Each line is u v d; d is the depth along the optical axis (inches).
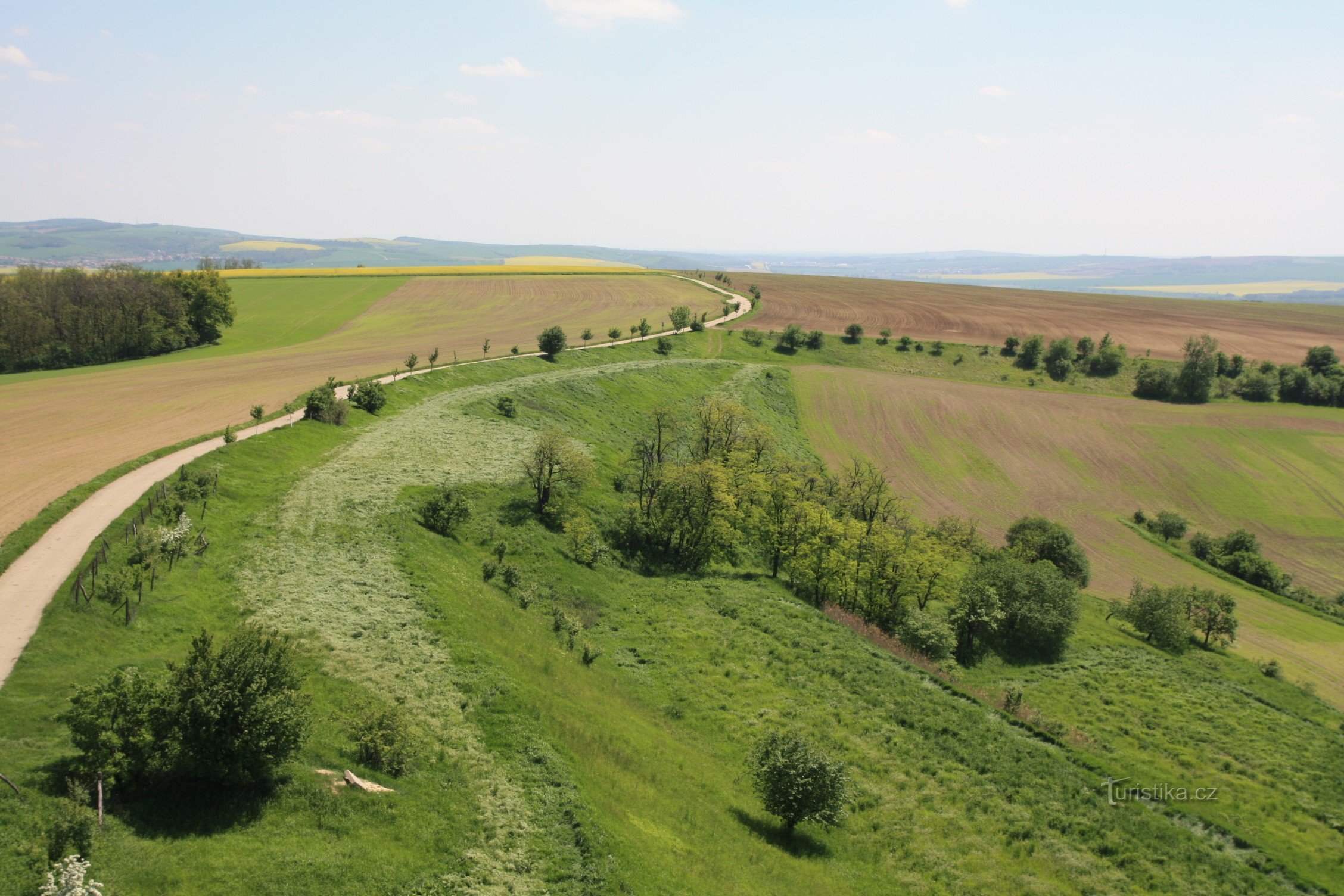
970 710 1695.4
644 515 2495.1
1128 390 5521.7
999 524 3535.9
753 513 2620.6
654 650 1768.0
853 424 4515.3
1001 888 1081.4
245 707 812.0
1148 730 1857.8
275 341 5059.1
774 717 1521.9
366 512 1861.5
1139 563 3240.7
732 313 6919.3
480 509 2161.7
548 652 1513.3
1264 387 5270.7
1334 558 3420.3
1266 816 1467.8
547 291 7401.6
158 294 4616.1
